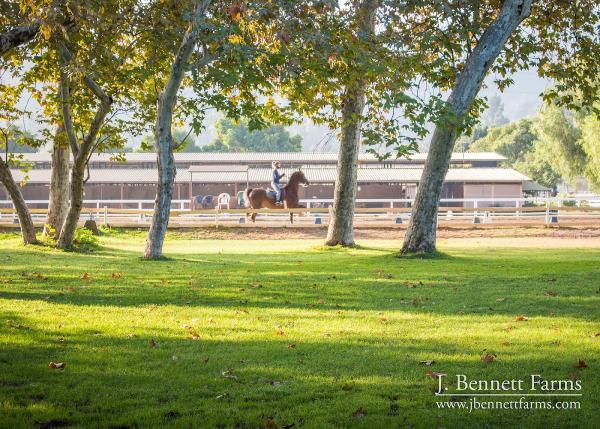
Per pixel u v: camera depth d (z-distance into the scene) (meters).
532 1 20.27
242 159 72.56
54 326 8.83
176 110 21.39
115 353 7.41
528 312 10.23
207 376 6.56
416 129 15.50
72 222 23.42
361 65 16.95
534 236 32.91
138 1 18.39
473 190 66.38
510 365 6.98
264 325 9.11
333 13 17.38
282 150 115.38
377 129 16.03
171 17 18.34
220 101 17.70
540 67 22.16
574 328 8.91
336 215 26.69
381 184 66.88
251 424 5.26
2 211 37.28
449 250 24.56
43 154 72.00
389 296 11.99
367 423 5.27
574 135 57.84
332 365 6.98
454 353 7.50
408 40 17.84
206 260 20.31
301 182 39.62
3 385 6.22
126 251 24.80
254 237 34.16
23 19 14.91
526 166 95.62
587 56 21.72
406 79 17.23
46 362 6.98
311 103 20.14
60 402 5.74
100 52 18.23
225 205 50.88
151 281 14.03
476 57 19.31
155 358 7.24
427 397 5.96
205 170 59.38
